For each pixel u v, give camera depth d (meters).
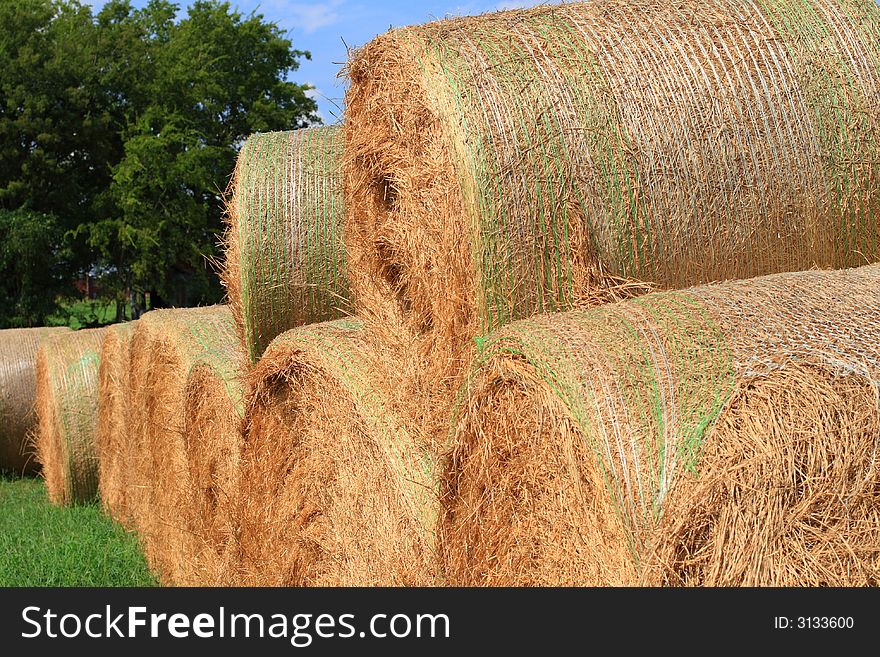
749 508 2.35
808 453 2.41
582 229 3.70
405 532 3.88
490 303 3.63
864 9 4.19
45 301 31.11
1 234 30.61
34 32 34.59
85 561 7.52
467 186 3.63
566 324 3.05
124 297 35.69
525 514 3.12
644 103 3.83
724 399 2.55
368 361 4.47
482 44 3.92
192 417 6.52
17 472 12.84
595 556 2.68
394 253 4.67
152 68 35.62
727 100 3.92
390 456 4.05
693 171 3.84
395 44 4.25
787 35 4.07
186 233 32.72
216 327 6.98
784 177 3.95
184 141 32.53
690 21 4.08
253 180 5.91
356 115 4.91
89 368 10.39
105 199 33.81
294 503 5.07
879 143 4.07
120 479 9.36
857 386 2.54
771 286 3.17
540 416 2.95
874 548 2.36
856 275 3.32
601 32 3.99
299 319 5.95
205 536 6.40
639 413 2.62
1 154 32.59
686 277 3.88
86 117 33.78
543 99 3.73
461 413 3.46
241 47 37.56
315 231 5.91
